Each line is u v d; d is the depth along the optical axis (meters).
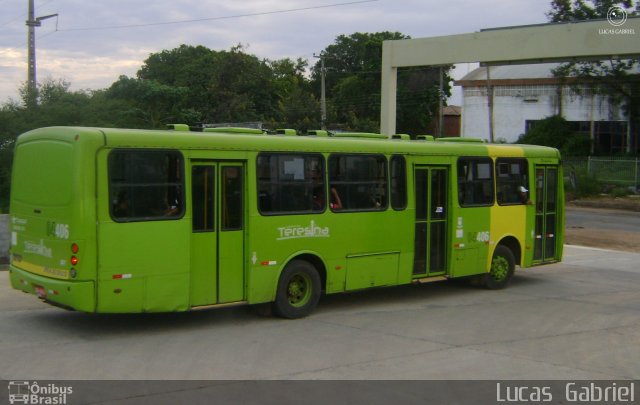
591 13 43.03
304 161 10.47
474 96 52.56
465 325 10.23
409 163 11.91
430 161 12.23
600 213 33.19
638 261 18.39
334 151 10.84
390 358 8.17
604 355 8.53
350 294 12.86
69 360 7.75
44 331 9.19
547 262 14.77
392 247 11.63
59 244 8.54
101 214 8.42
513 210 13.82
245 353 8.25
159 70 59.16
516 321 10.59
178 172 9.10
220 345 8.63
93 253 8.37
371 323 10.26
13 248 9.62
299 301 10.55
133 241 8.66
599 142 48.19
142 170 8.77
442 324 10.27
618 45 23.80
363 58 60.28
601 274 16.06
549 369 7.82
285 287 10.25
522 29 25.69
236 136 9.72
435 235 12.42
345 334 9.45
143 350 8.29
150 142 8.86
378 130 47.03
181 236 9.07
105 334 9.11
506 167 13.73
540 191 14.59
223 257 9.59
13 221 9.61
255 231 9.84
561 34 24.84
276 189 10.13
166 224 8.94
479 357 8.30
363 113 57.12
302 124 43.91
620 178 39.78
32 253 9.12
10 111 24.61
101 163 8.45
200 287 9.38
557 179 14.98
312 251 10.52
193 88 49.53
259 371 7.48
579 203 37.06
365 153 11.26
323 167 10.70
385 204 11.55
